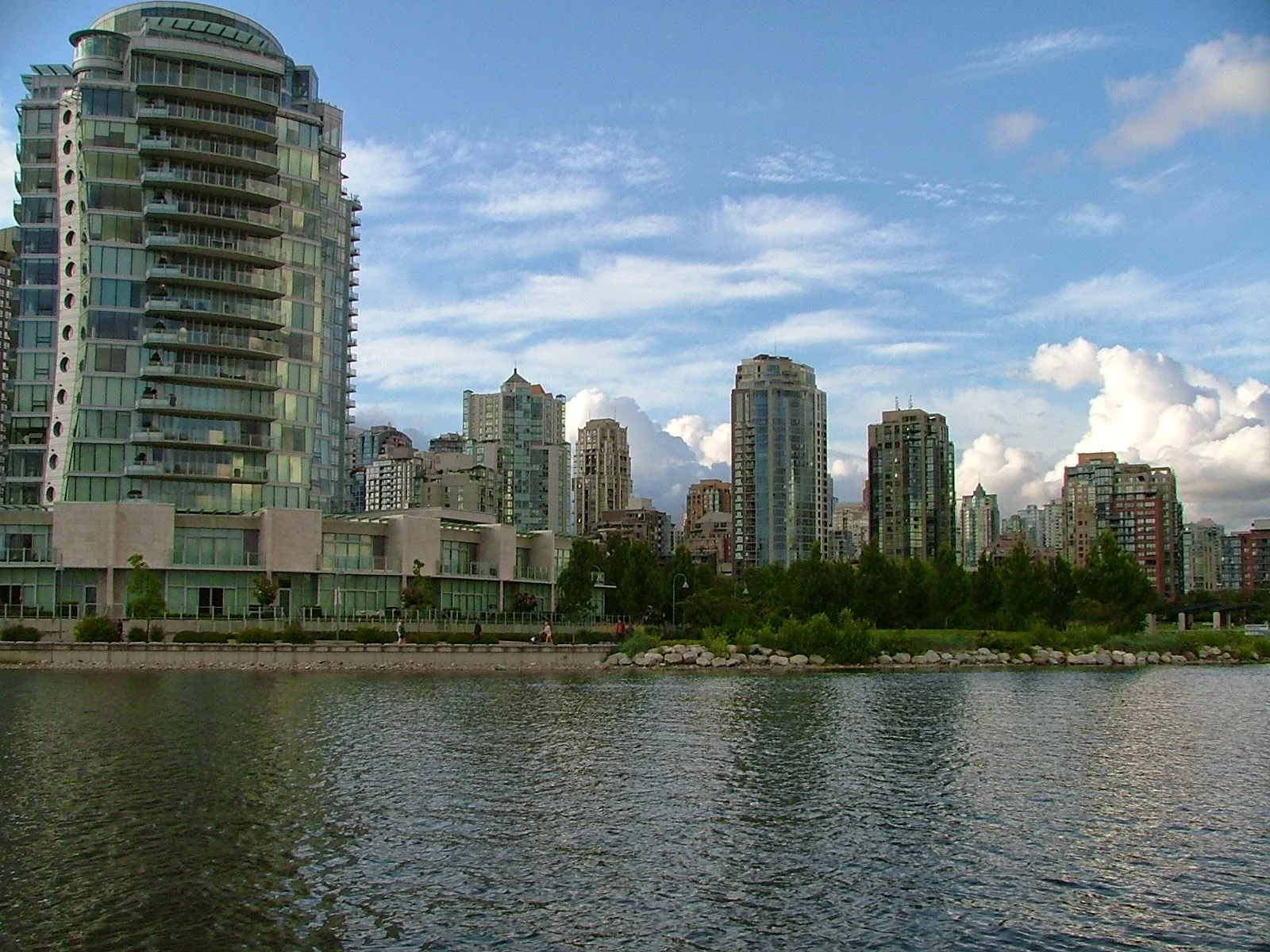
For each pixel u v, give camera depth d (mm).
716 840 38656
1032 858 36969
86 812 41344
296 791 45406
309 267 147625
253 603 128000
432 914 30859
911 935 29922
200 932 29375
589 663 118500
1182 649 144500
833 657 124250
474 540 150500
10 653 102125
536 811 42625
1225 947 29406
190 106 137500
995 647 135750
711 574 197875
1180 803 45406
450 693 84000
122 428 135125
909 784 48750
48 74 147625
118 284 135375
